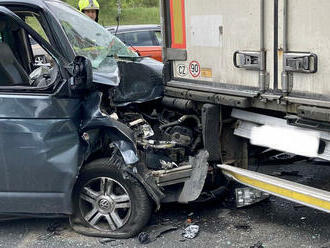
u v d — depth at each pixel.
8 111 3.89
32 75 4.44
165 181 4.16
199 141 4.43
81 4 6.46
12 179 4.02
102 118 3.89
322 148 3.56
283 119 3.82
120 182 4.05
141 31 10.24
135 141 3.99
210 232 4.18
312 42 3.29
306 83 3.39
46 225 4.52
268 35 3.58
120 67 4.54
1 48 4.07
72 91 3.91
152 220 4.46
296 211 4.53
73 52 4.18
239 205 4.31
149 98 4.64
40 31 4.20
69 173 3.95
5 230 4.46
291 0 3.36
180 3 4.38
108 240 4.11
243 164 4.47
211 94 4.12
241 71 3.86
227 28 3.91
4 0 4.16
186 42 4.38
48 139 3.91
